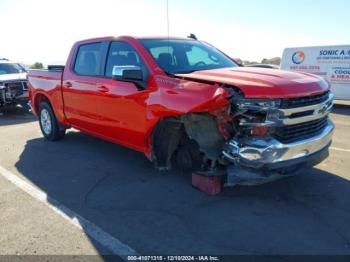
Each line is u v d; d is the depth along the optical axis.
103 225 3.90
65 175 5.50
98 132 6.17
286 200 4.44
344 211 4.15
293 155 4.11
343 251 3.36
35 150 6.96
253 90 3.95
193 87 4.28
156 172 5.49
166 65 5.01
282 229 3.75
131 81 4.98
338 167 5.62
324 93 4.56
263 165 4.00
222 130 4.21
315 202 4.38
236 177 4.20
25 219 4.07
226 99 3.95
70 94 6.59
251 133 4.04
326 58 14.98
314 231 3.71
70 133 8.41
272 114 3.95
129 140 5.43
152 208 4.29
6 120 10.87
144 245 3.50
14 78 11.83
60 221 4.01
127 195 4.68
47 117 7.67
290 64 16.12
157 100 4.66
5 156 6.60
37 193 4.82
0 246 3.53
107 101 5.59
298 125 4.20
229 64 5.64
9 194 4.80
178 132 4.88
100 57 5.93
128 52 5.39
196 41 6.08
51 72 7.22
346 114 12.12
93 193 4.77
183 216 4.07
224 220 3.95
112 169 5.71
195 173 4.77
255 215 4.05
